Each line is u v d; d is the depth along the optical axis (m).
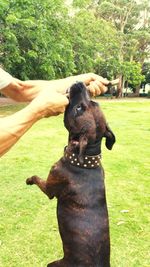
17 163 2.70
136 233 1.68
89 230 0.82
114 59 11.16
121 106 8.76
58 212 0.87
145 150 3.38
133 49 14.48
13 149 3.18
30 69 6.46
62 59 6.45
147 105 9.32
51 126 4.64
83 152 0.80
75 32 7.73
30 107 0.68
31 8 5.94
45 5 6.28
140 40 15.03
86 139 0.80
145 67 16.31
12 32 5.95
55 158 2.90
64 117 0.84
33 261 1.44
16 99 0.94
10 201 1.97
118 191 2.19
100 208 0.84
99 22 9.62
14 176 2.38
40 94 0.72
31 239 1.59
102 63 10.71
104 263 0.84
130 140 3.89
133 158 3.03
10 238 1.60
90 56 8.16
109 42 10.82
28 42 6.44
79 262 0.83
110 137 0.85
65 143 3.54
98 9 14.46
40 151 3.14
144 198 2.08
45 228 1.69
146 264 1.44
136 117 6.24
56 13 6.83
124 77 13.60
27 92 0.93
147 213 1.88
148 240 1.62
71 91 0.82
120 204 1.99
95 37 8.98
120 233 1.67
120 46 13.43
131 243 1.59
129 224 1.75
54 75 6.45
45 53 6.34
